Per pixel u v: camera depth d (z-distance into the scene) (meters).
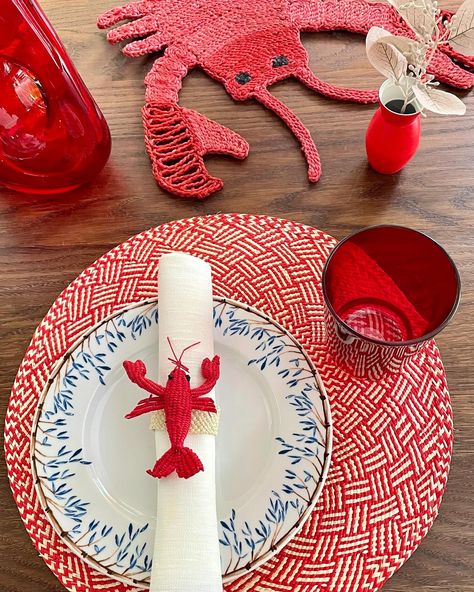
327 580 0.50
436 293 0.55
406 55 0.60
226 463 0.54
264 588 0.50
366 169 0.72
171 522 0.46
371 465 0.55
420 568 0.52
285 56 0.79
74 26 0.83
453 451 0.57
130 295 0.64
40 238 0.69
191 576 0.44
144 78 0.79
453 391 0.60
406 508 0.53
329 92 0.77
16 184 0.70
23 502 0.53
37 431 0.54
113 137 0.75
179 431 0.48
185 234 0.67
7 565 0.52
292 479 0.52
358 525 0.53
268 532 0.50
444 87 0.77
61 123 0.64
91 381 0.56
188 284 0.56
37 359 0.60
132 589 0.50
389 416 0.57
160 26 0.82
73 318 0.62
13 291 0.66
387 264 0.57
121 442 0.55
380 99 0.65
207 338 0.55
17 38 0.57
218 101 0.77
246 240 0.66
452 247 0.67
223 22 0.82
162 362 0.53
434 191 0.71
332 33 0.82
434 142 0.74
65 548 0.52
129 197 0.71
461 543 0.53
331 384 0.59
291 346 0.57
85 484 0.52
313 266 0.65
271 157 0.73
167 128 0.75
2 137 0.64
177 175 0.72
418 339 0.48
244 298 0.64
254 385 0.57
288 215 0.70
